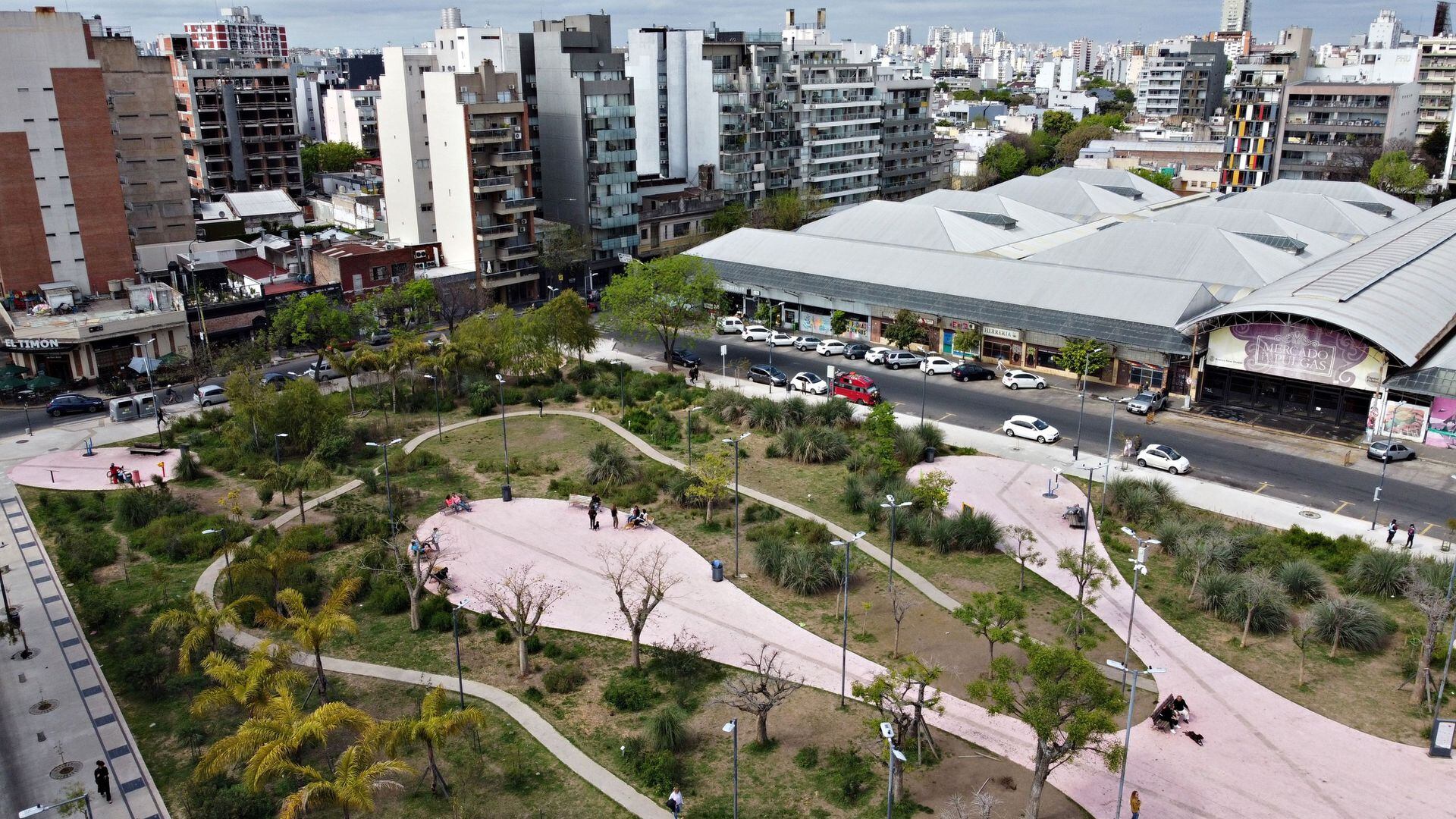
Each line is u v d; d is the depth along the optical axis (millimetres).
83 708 50156
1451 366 80188
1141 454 79875
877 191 195125
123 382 100812
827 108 177375
